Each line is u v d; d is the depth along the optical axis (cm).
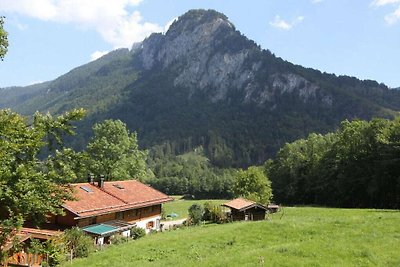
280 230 3111
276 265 1933
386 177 8325
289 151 12606
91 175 5475
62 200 1560
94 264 2738
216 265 2055
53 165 1500
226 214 5781
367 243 2333
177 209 9844
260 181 7362
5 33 1455
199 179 18575
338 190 9650
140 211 5488
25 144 1375
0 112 1466
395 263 1911
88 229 4138
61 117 1541
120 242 4050
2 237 1377
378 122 9206
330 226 3067
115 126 7238
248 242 2858
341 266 1883
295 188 11406
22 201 1328
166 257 2688
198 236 3272
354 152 9331
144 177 7638
